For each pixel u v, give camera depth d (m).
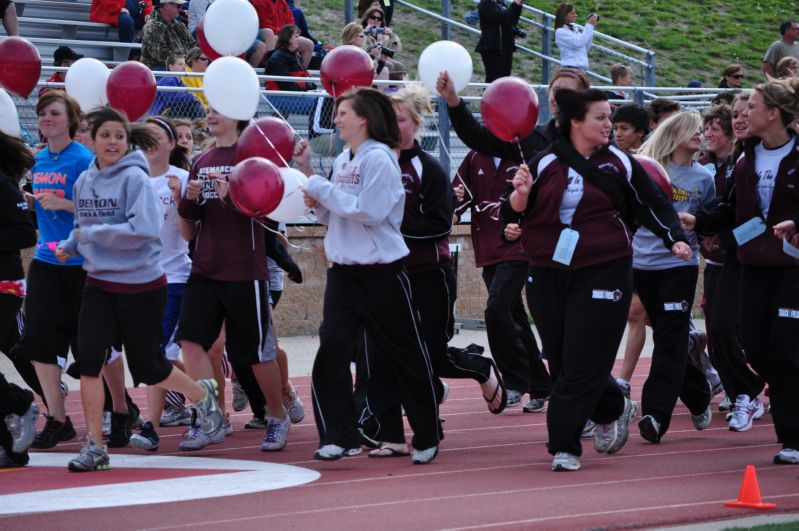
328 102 25.53
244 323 14.22
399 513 10.16
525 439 15.57
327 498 10.97
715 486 11.68
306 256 28.55
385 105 12.60
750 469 10.59
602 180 12.31
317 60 33.69
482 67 40.28
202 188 14.16
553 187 12.44
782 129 13.14
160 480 12.14
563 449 12.67
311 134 25.61
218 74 14.00
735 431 16.16
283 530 9.39
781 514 10.28
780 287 13.01
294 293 28.52
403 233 14.07
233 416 18.28
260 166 13.09
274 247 14.94
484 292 30.89
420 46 40.66
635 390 20.67
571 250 12.34
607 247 12.36
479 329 29.89
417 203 14.07
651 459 13.67
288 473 12.69
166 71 27.44
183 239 16.09
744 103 14.05
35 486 11.73
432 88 14.80
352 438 12.84
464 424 17.05
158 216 12.78
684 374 15.14
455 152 28.09
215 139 14.73
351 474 12.59
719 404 18.70
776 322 13.04
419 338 12.85
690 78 52.25
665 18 58.62
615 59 47.56
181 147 16.48
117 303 12.83
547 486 11.71
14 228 12.85
